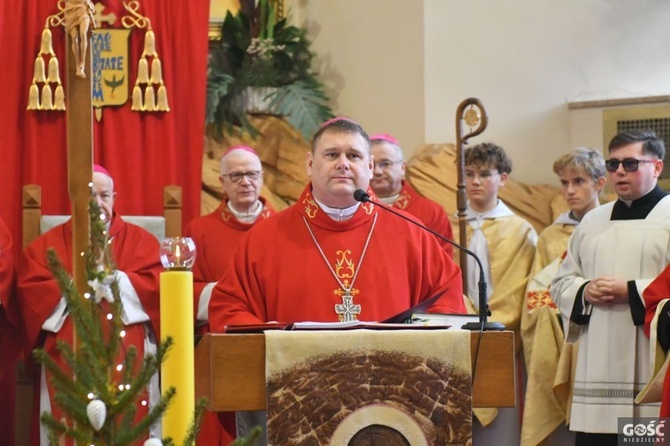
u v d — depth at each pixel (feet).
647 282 21.44
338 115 34.32
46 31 28.45
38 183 28.22
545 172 32.99
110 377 9.38
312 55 34.19
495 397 13.03
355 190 16.55
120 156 29.01
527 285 26.17
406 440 12.66
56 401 9.05
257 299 16.98
